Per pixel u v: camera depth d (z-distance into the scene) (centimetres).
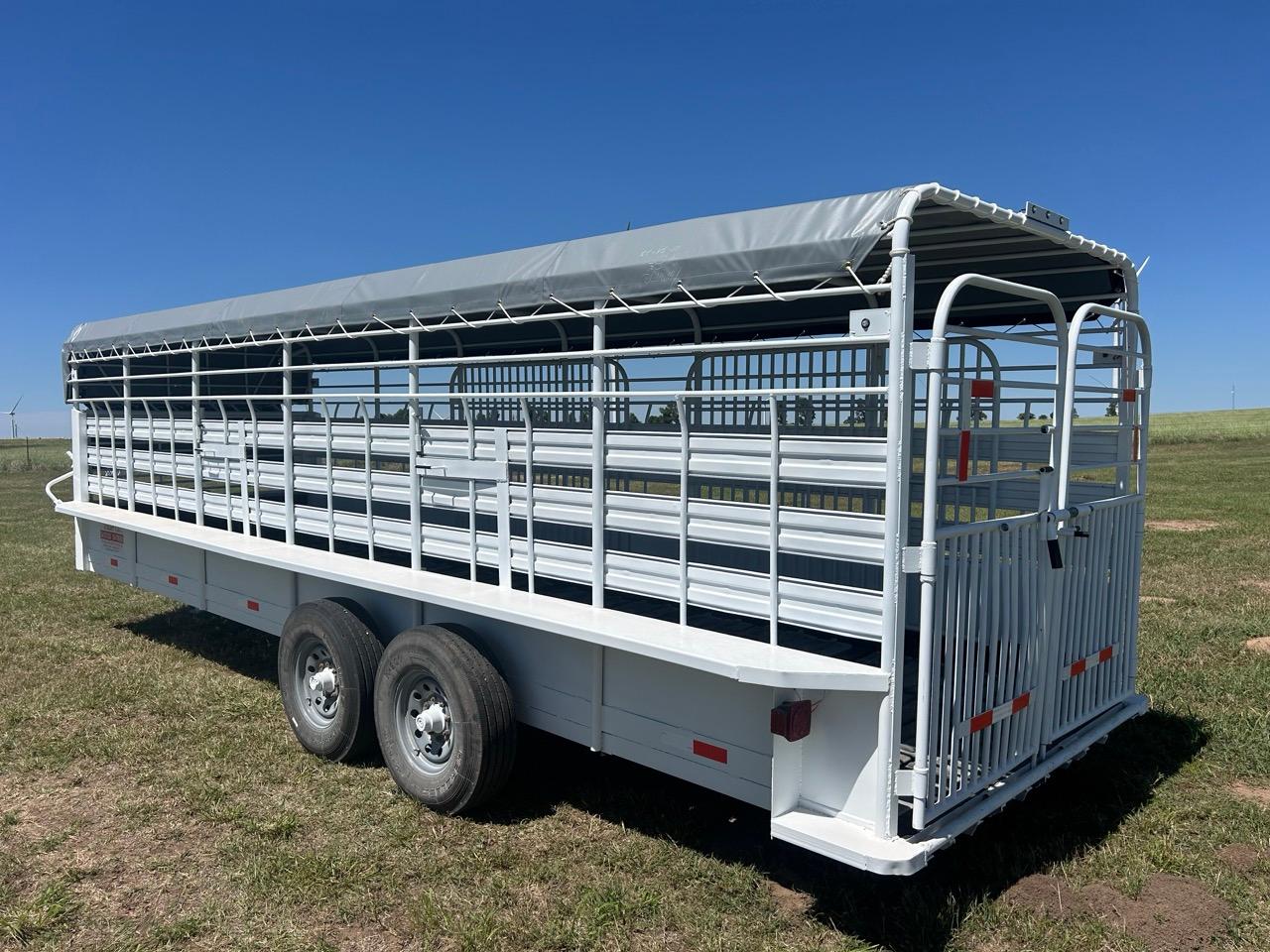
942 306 278
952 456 448
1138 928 313
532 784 431
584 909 324
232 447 564
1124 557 418
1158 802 409
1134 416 420
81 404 750
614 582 359
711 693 321
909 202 271
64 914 327
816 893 334
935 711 289
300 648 472
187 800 416
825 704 294
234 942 312
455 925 316
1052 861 357
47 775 449
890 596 276
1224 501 1586
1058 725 370
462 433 420
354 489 480
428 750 411
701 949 303
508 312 400
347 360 740
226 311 550
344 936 314
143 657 659
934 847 279
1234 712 513
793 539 301
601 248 353
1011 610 331
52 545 1226
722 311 537
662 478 350
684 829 383
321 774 443
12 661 648
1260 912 323
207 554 589
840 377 445
